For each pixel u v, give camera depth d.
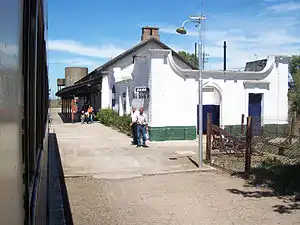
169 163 11.59
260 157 12.78
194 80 18.11
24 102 1.25
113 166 11.06
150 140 17.52
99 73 30.25
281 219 6.14
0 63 0.73
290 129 16.09
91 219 6.13
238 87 19.20
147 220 6.10
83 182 8.99
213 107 19.95
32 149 1.79
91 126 26.55
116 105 26.16
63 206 6.79
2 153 0.75
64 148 14.98
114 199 7.42
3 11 0.76
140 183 8.88
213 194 7.81
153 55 17.36
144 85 18.66
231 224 5.91
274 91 19.88
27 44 1.36
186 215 6.37
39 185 2.38
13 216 0.87
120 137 19.28
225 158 12.59
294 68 49.84
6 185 0.79
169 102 17.72
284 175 9.34
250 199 7.39
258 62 21.17
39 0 2.50
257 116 19.73
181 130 17.88
